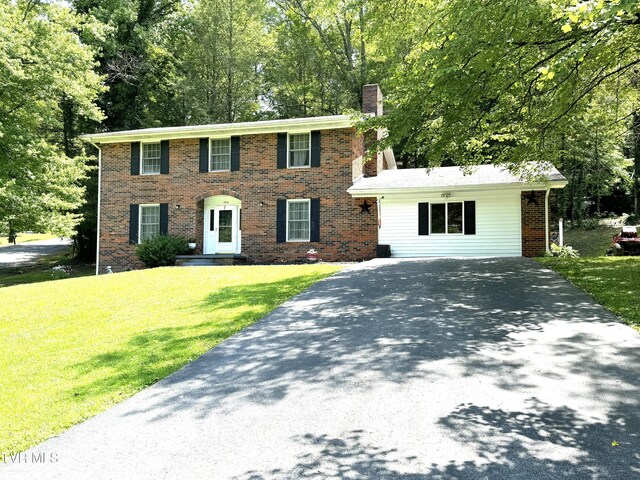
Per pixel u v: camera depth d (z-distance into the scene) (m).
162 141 20.80
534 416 4.17
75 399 5.31
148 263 19.48
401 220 18.55
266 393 5.06
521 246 17.14
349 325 7.43
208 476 3.52
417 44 12.34
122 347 7.17
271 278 12.45
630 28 9.87
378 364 5.66
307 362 5.93
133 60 29.75
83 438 4.29
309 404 4.69
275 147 19.69
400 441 3.85
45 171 19.12
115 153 21.28
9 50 17.56
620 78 13.23
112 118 30.66
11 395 5.54
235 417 4.52
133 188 21.02
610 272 10.54
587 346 5.89
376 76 31.78
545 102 11.41
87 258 30.14
